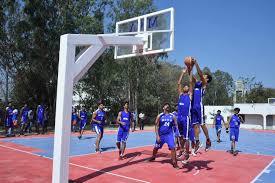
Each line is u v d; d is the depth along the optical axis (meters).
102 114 13.58
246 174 10.09
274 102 49.25
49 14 27.94
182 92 9.30
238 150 16.50
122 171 9.88
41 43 27.83
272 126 47.12
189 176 9.45
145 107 43.59
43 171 9.52
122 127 11.96
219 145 18.70
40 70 28.89
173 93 50.19
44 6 27.61
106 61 35.12
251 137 28.33
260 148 18.38
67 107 7.61
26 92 31.30
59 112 7.58
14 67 29.00
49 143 16.38
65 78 7.59
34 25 27.44
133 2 36.44
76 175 9.21
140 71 38.19
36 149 14.05
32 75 29.92
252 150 16.97
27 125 22.28
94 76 33.56
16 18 28.34
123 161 11.59
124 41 9.22
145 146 16.75
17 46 27.80
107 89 39.06
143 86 40.09
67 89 7.62
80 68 7.99
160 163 11.27
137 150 14.88
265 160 13.09
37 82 30.44
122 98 40.91
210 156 13.66
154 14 9.80
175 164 10.38
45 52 28.22
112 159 11.99
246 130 42.44
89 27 29.28
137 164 11.04
